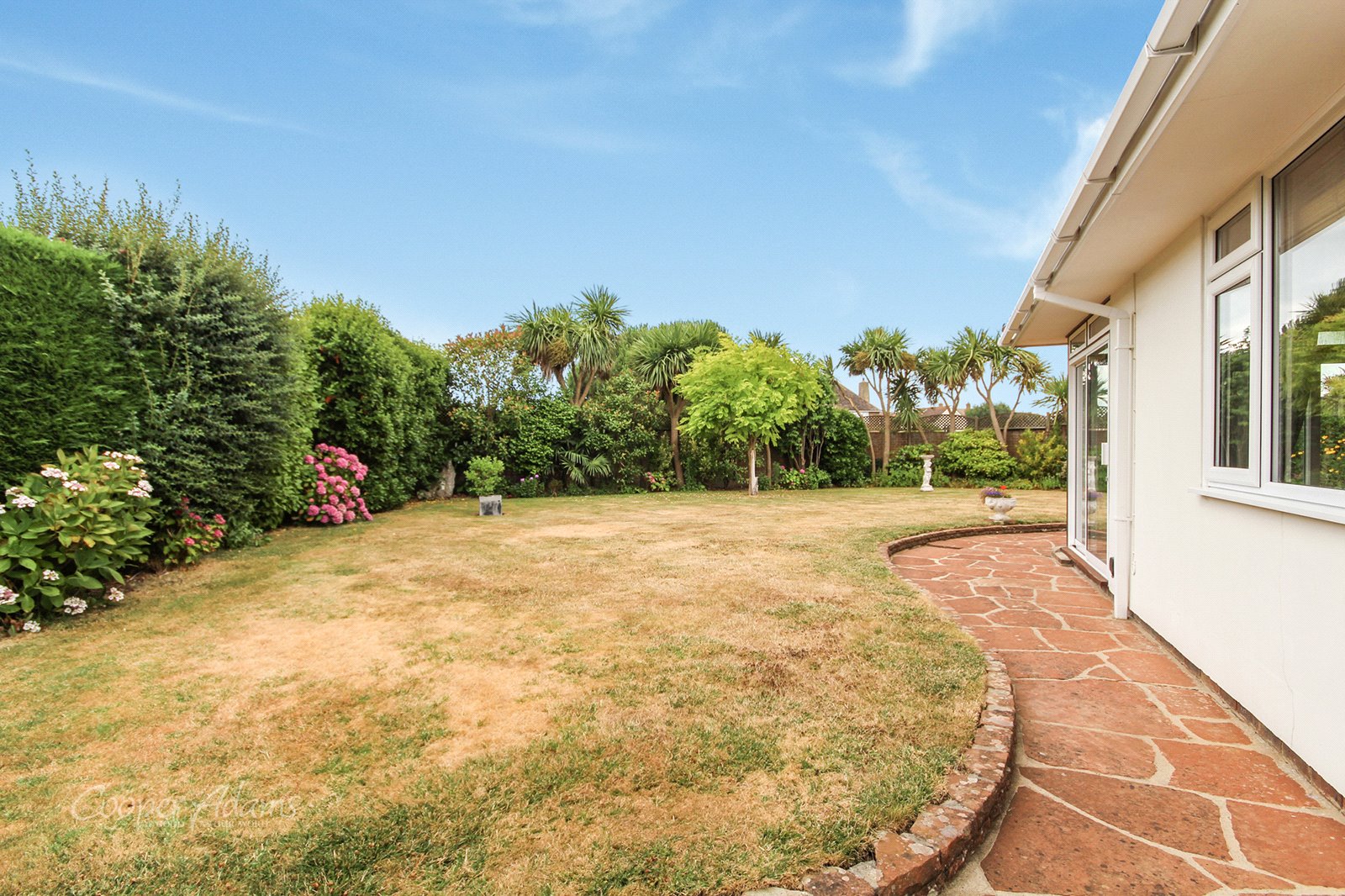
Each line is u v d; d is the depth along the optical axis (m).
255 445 6.89
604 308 19.80
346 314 10.20
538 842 1.96
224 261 6.66
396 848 1.93
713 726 2.75
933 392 25.27
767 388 16.39
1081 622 4.81
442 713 2.91
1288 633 2.70
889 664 3.51
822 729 2.73
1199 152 2.77
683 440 19.19
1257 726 2.96
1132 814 2.31
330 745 2.61
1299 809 2.33
